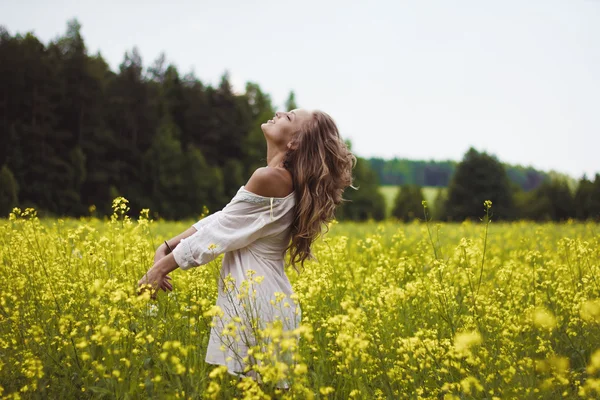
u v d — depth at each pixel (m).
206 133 76.62
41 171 54.91
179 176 62.78
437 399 3.35
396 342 3.87
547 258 7.07
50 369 3.43
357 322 3.29
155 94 74.38
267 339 3.28
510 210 61.75
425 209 4.82
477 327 3.88
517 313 4.66
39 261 4.77
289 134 3.77
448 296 4.44
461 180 63.03
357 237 11.73
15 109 58.28
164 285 3.64
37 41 65.19
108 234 5.37
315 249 5.78
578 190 41.59
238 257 3.65
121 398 3.12
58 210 55.06
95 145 61.62
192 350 3.48
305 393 2.94
